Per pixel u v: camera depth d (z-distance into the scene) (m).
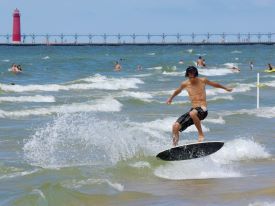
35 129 46.94
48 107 63.75
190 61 189.38
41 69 135.88
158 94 83.75
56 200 25.06
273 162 34.72
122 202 25.19
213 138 43.50
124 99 71.56
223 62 195.38
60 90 90.56
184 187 28.11
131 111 63.22
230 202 25.00
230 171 31.89
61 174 30.20
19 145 39.34
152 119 55.16
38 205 24.30
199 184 28.73
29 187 27.44
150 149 36.31
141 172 31.23
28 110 59.91
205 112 31.06
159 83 106.56
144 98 75.56
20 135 43.53
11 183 28.25
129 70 145.25
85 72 132.38
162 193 26.86
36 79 108.75
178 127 31.06
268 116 57.38
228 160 34.81
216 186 28.22
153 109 65.25
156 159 33.44
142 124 48.59
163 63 178.50
